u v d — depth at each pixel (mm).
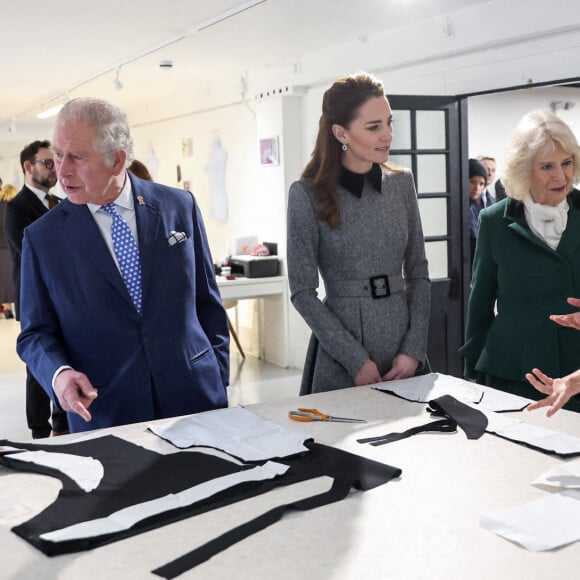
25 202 4180
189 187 8273
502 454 1489
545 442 1528
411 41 4840
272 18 4617
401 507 1251
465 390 1939
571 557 1077
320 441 1586
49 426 4242
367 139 2076
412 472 1403
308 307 2135
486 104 7648
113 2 4195
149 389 1923
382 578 1028
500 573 1036
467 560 1073
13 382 6004
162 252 1950
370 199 2195
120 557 1098
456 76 4715
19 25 4723
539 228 2236
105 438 1599
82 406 1591
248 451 1490
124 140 1822
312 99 6031
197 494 1283
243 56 5891
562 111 8125
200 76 6914
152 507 1234
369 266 2188
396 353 2221
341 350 2102
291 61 6004
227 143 7316
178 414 1969
